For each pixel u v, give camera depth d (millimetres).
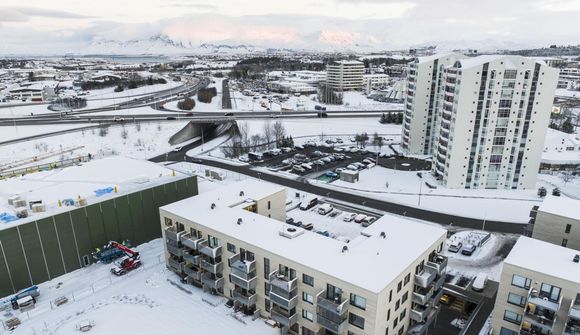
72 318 51125
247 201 62688
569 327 40094
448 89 98688
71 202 62125
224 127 166375
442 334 49406
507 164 98000
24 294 53844
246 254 50031
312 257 45688
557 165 115688
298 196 94500
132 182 72688
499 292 45062
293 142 145625
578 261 43625
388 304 41812
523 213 85562
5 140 130125
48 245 58562
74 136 135000
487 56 96812
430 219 83000
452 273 61438
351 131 163625
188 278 58656
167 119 158250
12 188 69812
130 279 59844
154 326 49656
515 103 92188
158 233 73125
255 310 51531
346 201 93125
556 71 89375
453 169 99312
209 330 49031
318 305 42344
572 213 56812
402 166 120250
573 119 177875
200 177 102812
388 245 48438
